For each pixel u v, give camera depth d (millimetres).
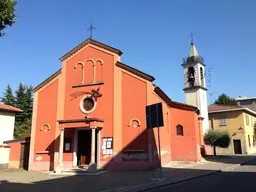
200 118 30453
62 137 18000
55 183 12734
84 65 20422
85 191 10391
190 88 37062
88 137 19391
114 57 19594
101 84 19484
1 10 9734
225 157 28016
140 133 17625
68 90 20406
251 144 40906
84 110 19484
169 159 22266
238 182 11727
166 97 21641
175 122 23703
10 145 22141
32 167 19781
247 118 41000
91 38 20625
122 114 18344
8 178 14883
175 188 10672
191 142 22719
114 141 17969
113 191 10211
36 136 20391
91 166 16281
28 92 43719
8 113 25500
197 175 14219
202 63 38750
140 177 14031
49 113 20484
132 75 18719
